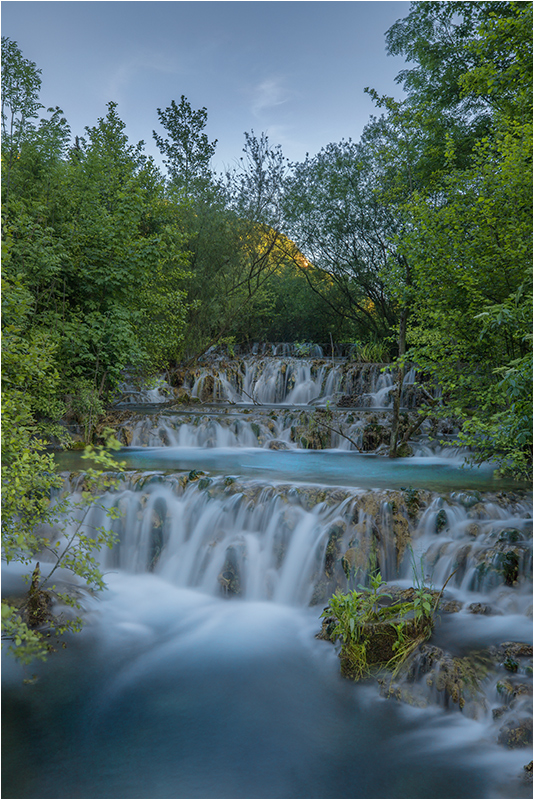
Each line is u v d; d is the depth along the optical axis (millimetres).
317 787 3436
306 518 6559
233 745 3854
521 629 4820
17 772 3594
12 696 4441
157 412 14688
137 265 12164
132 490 7629
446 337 8359
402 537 6238
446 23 16062
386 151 10609
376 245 21141
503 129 7832
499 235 7348
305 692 4461
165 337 14609
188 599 6281
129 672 4781
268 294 25734
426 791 3375
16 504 4637
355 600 4875
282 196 21062
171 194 15086
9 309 5496
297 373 19188
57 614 5516
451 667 4227
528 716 3764
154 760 3713
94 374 12156
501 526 6141
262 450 11969
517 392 5402
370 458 10734
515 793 3338
